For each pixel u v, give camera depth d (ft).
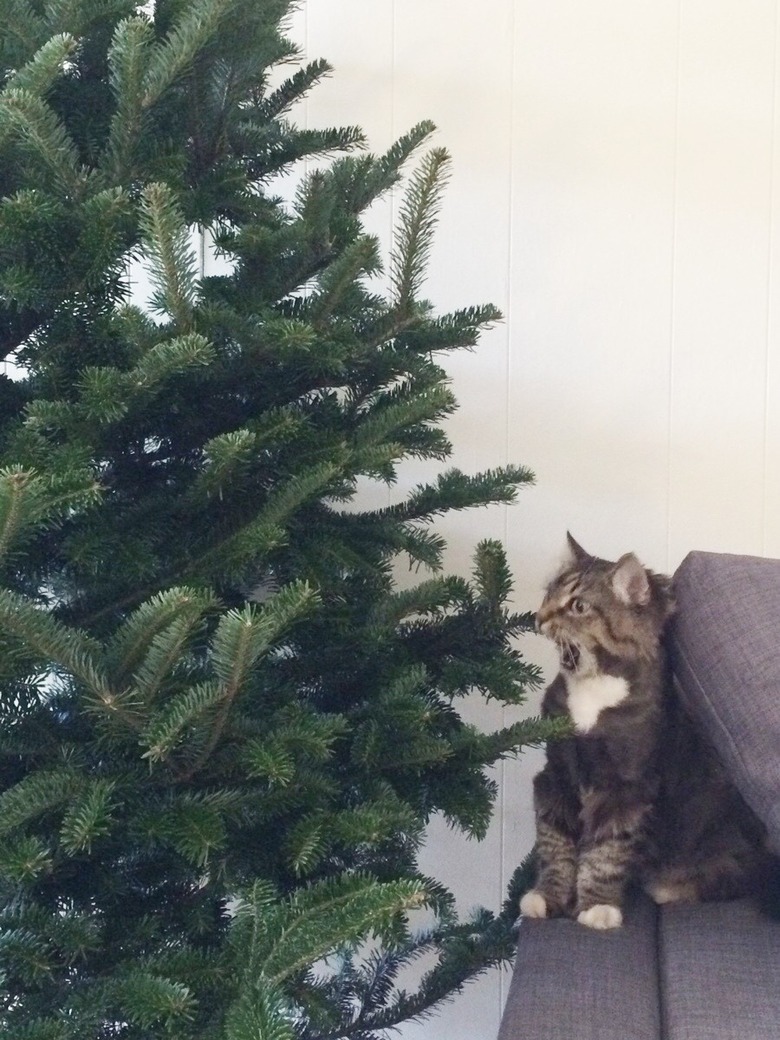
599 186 5.17
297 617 3.02
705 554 4.06
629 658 4.09
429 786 3.60
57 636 2.60
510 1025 2.96
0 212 2.77
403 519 4.12
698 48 5.08
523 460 5.31
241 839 3.19
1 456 2.87
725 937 3.49
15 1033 2.61
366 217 5.24
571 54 5.13
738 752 3.59
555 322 5.25
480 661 3.91
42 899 2.99
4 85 3.11
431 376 3.83
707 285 5.17
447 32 5.16
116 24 3.18
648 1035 2.92
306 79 4.13
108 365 3.10
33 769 3.04
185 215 3.25
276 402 3.55
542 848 4.17
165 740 2.63
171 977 2.77
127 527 3.16
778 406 5.19
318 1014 3.10
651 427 5.25
